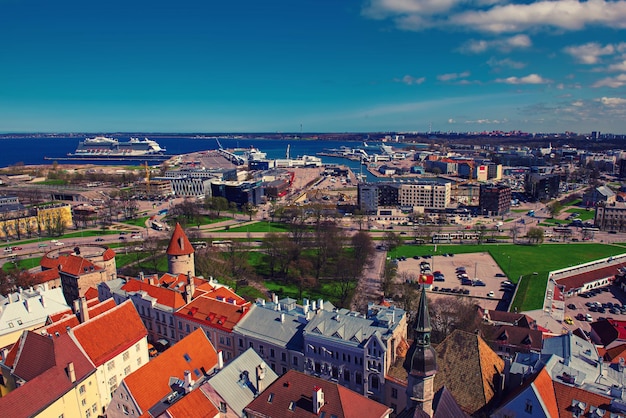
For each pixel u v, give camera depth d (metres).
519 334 148.25
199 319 140.75
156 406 94.88
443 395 74.62
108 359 112.69
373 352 108.00
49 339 105.56
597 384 97.56
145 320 157.38
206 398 92.69
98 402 109.88
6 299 150.50
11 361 110.56
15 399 90.56
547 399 89.25
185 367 107.31
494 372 103.81
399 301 185.50
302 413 84.75
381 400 109.06
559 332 172.12
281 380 91.31
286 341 124.94
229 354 135.88
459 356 104.06
